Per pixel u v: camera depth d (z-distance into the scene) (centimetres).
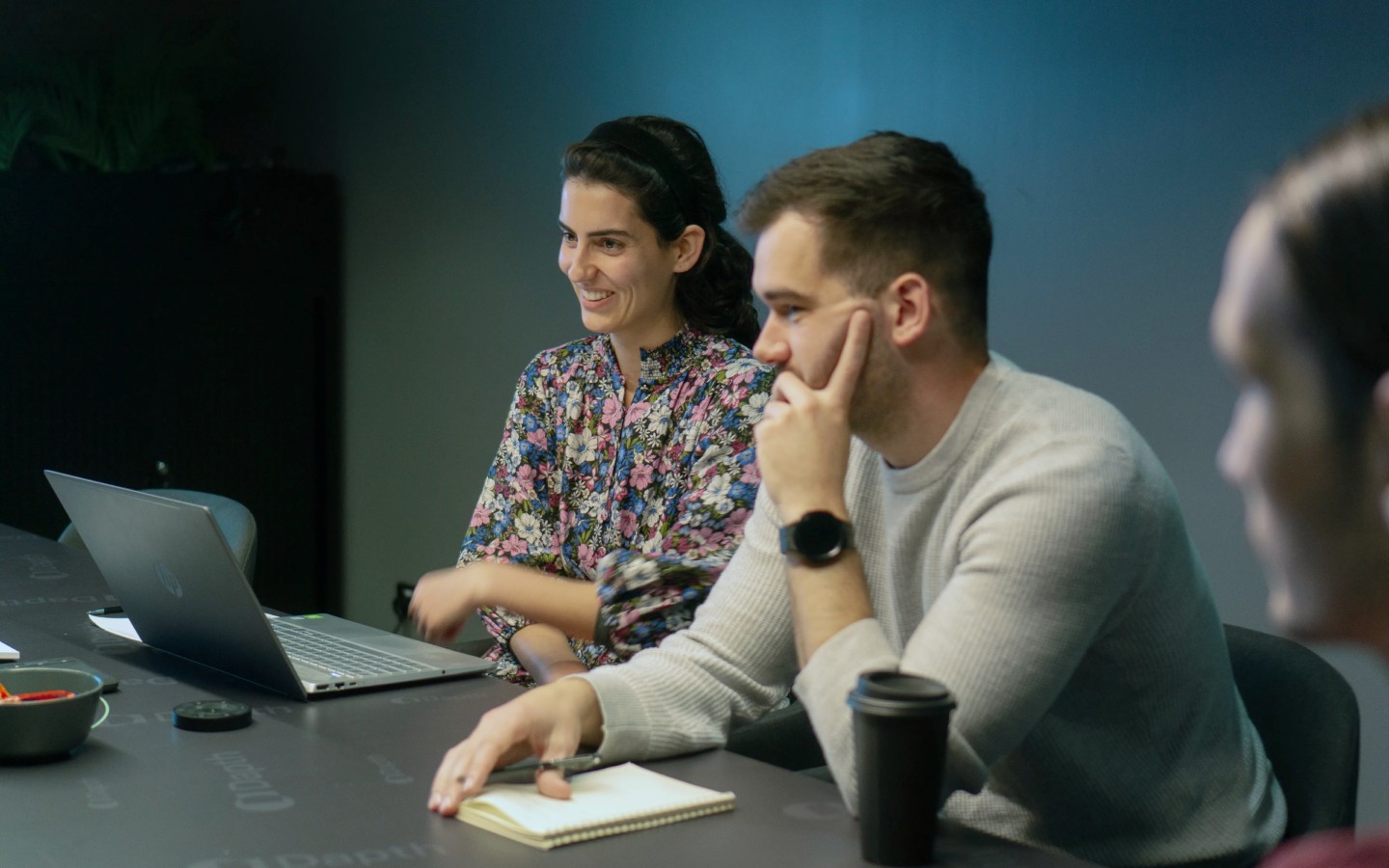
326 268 483
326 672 158
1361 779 247
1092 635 121
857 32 321
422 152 450
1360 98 236
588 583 189
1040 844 137
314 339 484
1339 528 49
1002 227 298
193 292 455
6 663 165
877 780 101
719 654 138
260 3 518
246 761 127
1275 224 50
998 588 118
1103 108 277
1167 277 268
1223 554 263
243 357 466
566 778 119
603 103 387
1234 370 52
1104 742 132
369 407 478
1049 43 285
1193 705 132
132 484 448
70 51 487
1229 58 256
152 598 163
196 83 490
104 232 437
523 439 221
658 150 202
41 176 427
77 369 437
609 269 202
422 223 451
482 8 423
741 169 350
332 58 487
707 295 210
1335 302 48
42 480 434
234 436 467
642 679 133
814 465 124
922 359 128
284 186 470
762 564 142
